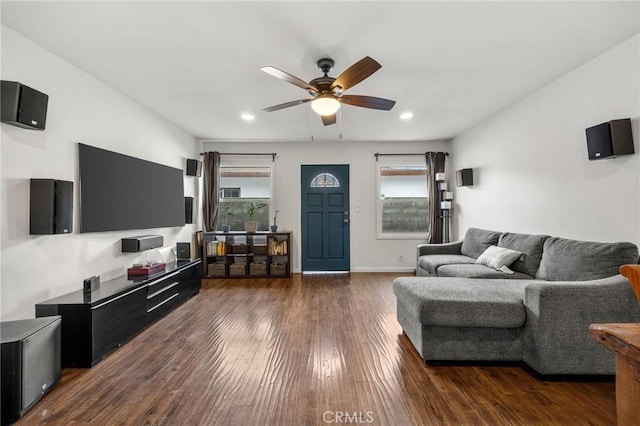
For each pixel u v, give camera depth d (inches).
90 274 118.6
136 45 99.0
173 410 71.3
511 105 155.7
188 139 204.1
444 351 90.6
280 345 105.3
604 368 80.8
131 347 104.3
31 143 95.3
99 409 71.7
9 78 89.5
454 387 79.9
